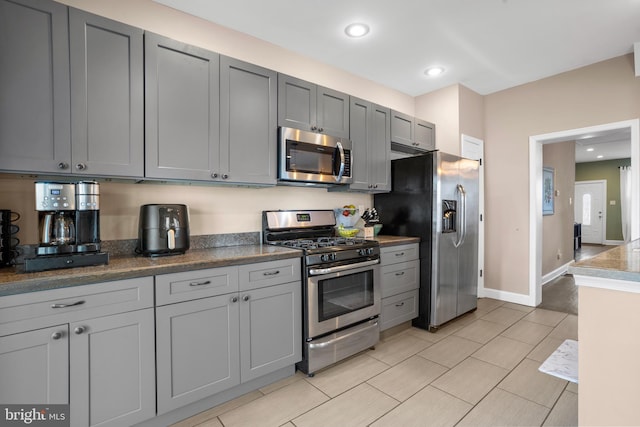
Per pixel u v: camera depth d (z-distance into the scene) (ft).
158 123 6.00
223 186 8.02
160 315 5.23
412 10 7.55
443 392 6.48
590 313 4.01
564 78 11.12
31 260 4.64
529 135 12.04
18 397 4.15
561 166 17.65
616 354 3.84
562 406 5.98
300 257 7.14
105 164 5.45
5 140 4.64
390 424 5.53
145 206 6.17
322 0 7.14
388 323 9.20
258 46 8.75
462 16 7.82
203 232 7.72
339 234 10.13
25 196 5.63
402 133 11.26
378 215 11.45
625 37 8.84
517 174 12.37
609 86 10.17
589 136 11.11
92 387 4.63
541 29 8.41
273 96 7.72
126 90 5.66
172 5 7.22
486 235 13.25
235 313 6.11
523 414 5.76
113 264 5.33
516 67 10.72
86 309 4.58
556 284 15.26
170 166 6.15
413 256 9.96
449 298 10.21
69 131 5.12
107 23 5.47
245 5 7.27
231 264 6.03
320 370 7.45
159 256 6.17
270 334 6.63
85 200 5.16
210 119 6.66
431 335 9.50
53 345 4.34
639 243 6.65
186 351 5.51
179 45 6.26
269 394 6.47
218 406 6.07
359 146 9.76
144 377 5.07
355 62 10.26
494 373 7.20
